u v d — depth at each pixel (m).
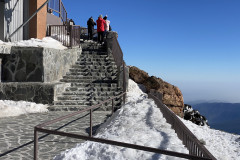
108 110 10.45
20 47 11.41
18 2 14.23
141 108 7.83
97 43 17.16
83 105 10.73
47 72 11.64
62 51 13.12
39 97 10.66
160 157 3.64
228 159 6.70
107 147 3.93
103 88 12.02
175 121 5.16
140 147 2.54
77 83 12.39
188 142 3.89
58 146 5.55
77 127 7.47
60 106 10.38
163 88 16.58
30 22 15.07
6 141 5.80
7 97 10.77
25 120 8.25
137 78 17.31
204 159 2.30
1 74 11.44
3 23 13.02
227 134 11.19
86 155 3.88
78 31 16.05
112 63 14.49
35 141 3.12
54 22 18.34
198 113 18.05
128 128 5.55
